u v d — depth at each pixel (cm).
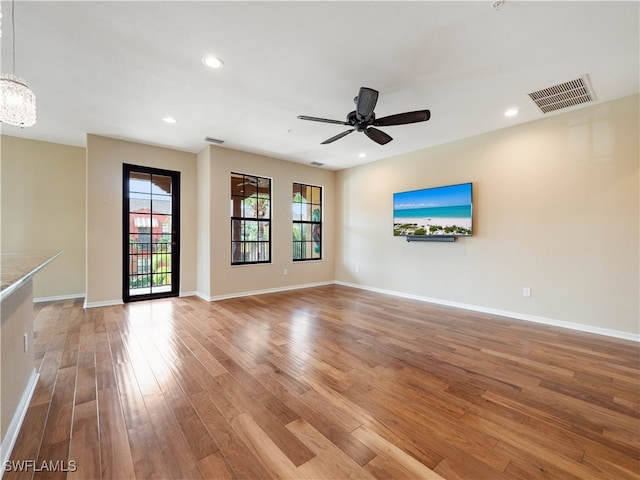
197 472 142
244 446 159
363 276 620
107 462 147
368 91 243
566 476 140
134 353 279
